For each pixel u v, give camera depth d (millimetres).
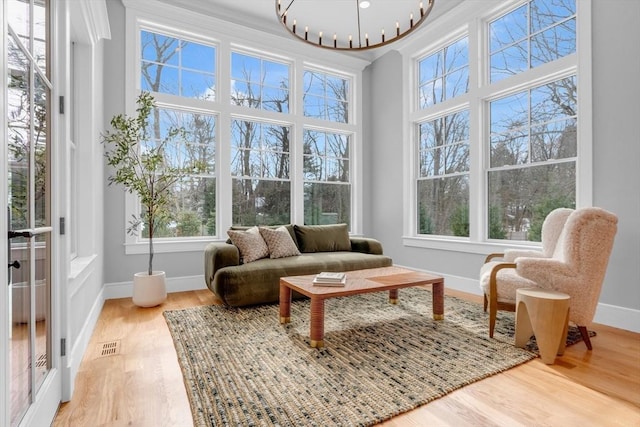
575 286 2316
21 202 1295
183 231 4184
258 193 4703
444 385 1838
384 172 5289
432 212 4668
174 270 4051
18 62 1271
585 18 2969
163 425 1519
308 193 5133
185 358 2168
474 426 1501
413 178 4914
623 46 2744
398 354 2236
